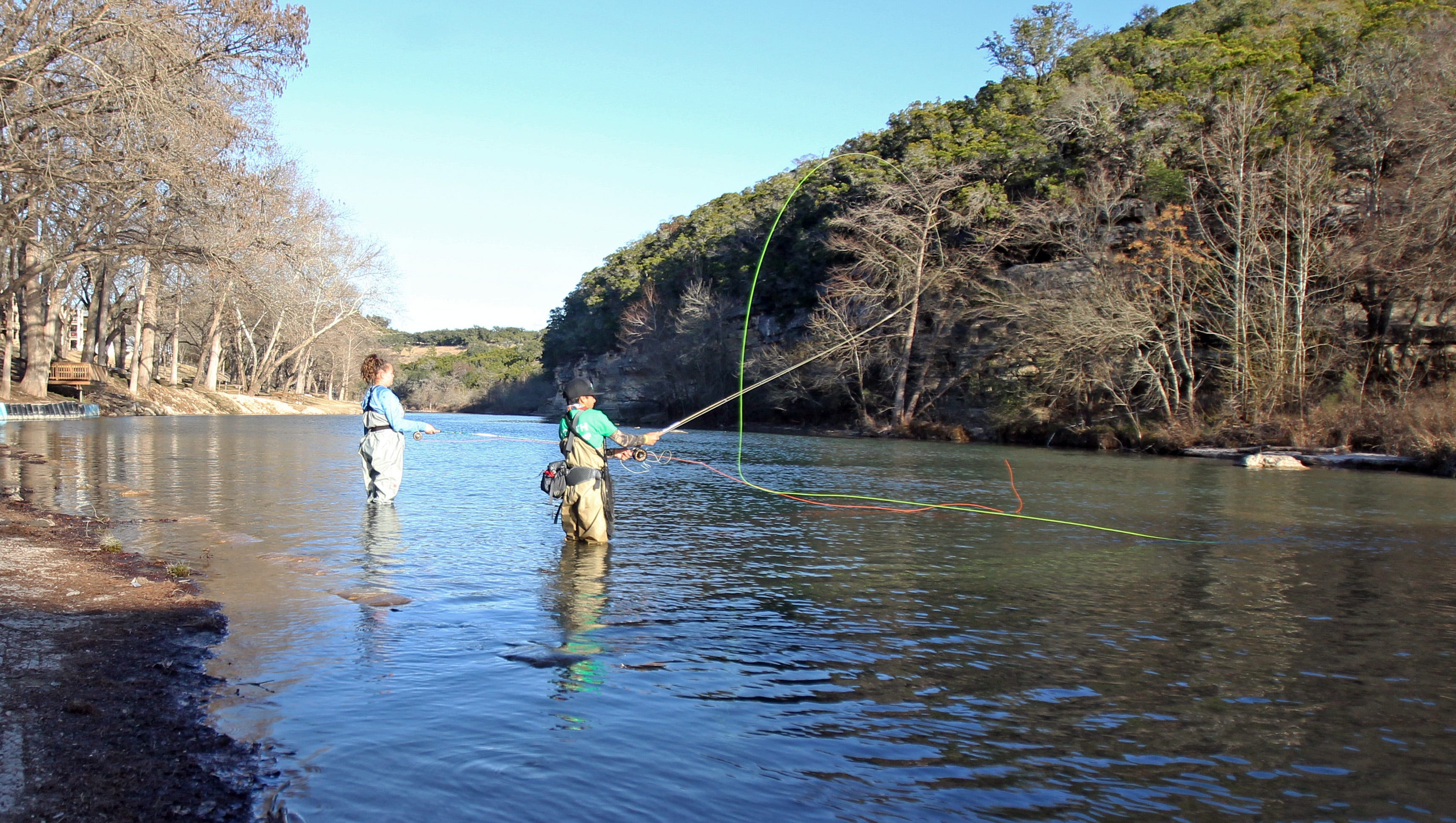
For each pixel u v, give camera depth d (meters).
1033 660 5.06
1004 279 40.62
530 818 3.06
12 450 18.89
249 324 79.00
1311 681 4.73
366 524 9.58
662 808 3.17
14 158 24.59
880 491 15.09
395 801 3.15
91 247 32.91
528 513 10.74
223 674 4.47
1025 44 70.31
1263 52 48.66
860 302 50.22
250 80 29.95
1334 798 3.37
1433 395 25.53
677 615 5.96
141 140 26.38
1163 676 4.79
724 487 15.42
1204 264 33.38
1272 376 30.48
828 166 59.06
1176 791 3.41
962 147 49.03
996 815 3.18
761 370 56.94
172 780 3.25
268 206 34.59
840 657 5.06
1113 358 34.19
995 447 34.22
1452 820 3.19
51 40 24.31
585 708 4.14
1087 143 45.03
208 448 21.25
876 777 3.48
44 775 3.24
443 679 4.50
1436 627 5.87
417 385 132.62
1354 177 35.00
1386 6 52.59
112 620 5.38
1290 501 14.15
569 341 101.56
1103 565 8.07
